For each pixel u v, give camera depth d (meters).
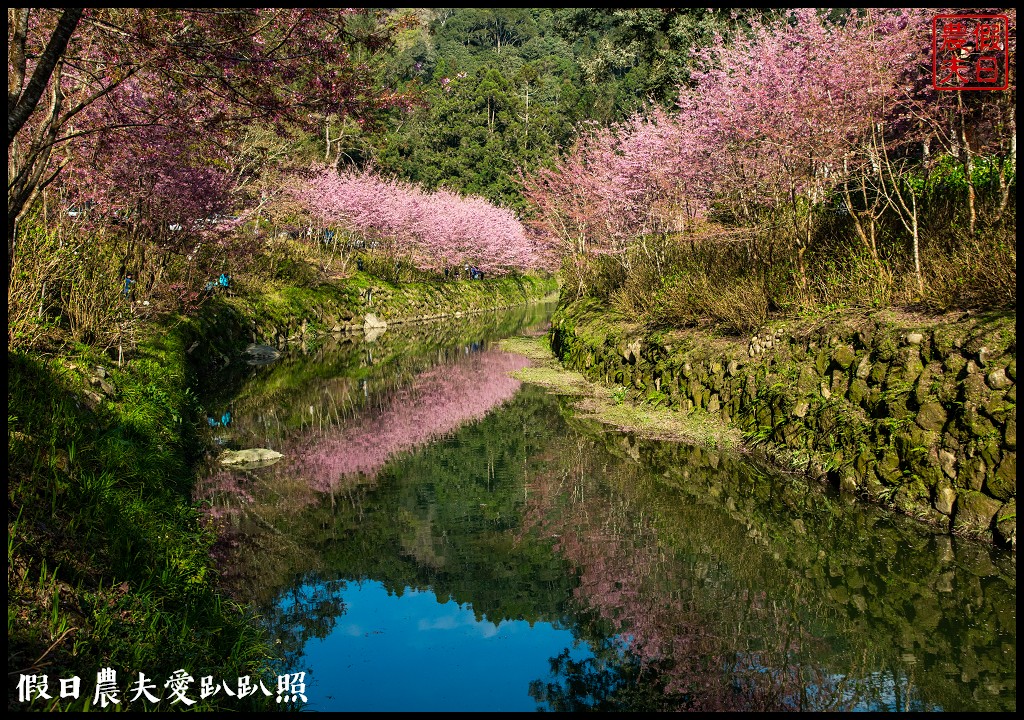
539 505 7.16
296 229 27.70
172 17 4.95
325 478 8.10
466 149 44.09
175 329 12.33
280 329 19.59
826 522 5.92
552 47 82.62
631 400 10.70
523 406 11.70
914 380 6.11
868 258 8.07
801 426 7.24
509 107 47.03
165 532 4.87
